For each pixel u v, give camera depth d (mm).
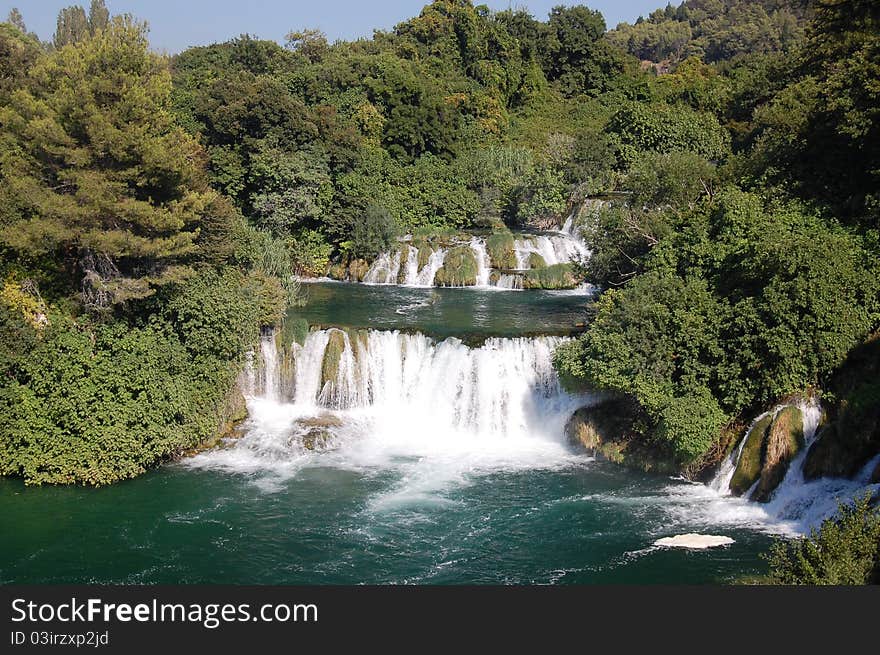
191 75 87875
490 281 59938
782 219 34844
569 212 69312
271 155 62625
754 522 27531
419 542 27047
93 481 31188
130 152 34312
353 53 99875
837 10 49969
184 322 35500
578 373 33188
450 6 105000
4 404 31516
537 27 110688
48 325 32812
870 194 38156
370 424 38312
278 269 48062
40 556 25797
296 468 33469
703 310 32406
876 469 25797
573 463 34188
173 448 33500
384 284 60844
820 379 29797
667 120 78250
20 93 34719
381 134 77625
